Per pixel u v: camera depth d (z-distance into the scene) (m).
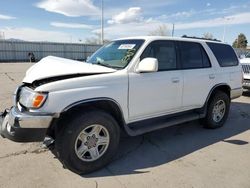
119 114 3.60
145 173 3.41
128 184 3.14
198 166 3.62
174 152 4.09
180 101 4.38
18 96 3.45
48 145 3.27
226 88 5.39
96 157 3.42
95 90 3.27
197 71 4.61
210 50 5.00
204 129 5.23
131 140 4.55
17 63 28.08
